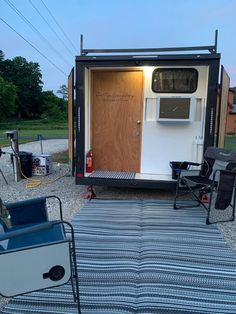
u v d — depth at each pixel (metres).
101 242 2.97
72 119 4.57
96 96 4.98
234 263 2.57
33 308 1.97
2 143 13.05
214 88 3.89
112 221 3.56
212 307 1.98
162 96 4.58
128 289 2.17
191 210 4.02
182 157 4.82
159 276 2.34
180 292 2.14
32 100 49.19
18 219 2.24
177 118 4.57
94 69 4.85
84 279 2.29
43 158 6.25
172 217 3.72
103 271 2.41
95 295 2.09
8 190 5.12
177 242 2.98
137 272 2.40
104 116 5.01
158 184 4.31
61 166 7.49
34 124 38.53
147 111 4.82
